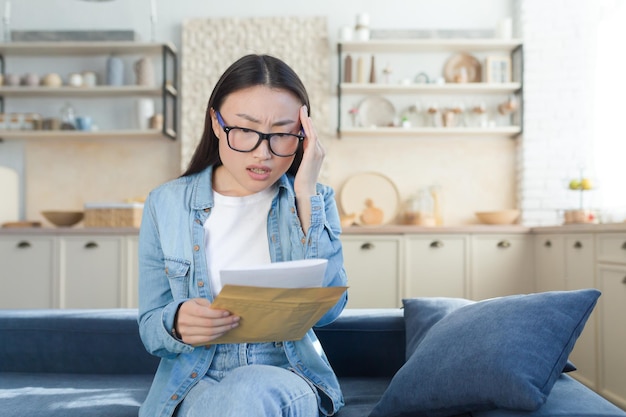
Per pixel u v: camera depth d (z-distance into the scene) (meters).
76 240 4.46
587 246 3.36
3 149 5.14
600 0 4.49
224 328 1.12
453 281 4.44
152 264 1.37
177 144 5.12
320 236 1.34
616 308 2.94
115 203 4.54
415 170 5.09
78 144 5.14
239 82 1.26
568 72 4.79
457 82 4.91
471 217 5.06
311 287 1.07
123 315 2.00
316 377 1.35
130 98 5.14
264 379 1.09
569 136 4.79
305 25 5.05
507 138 5.07
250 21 5.07
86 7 5.15
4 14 5.15
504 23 4.84
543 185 4.80
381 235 4.47
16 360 1.98
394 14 5.09
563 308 1.28
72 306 4.44
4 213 4.86
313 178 1.36
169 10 5.14
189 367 1.29
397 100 5.09
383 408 1.36
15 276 4.47
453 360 1.28
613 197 4.25
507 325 1.27
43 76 5.09
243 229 1.38
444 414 1.30
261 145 1.25
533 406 1.12
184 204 1.38
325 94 5.05
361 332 1.93
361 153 5.11
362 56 5.07
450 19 5.08
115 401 1.63
